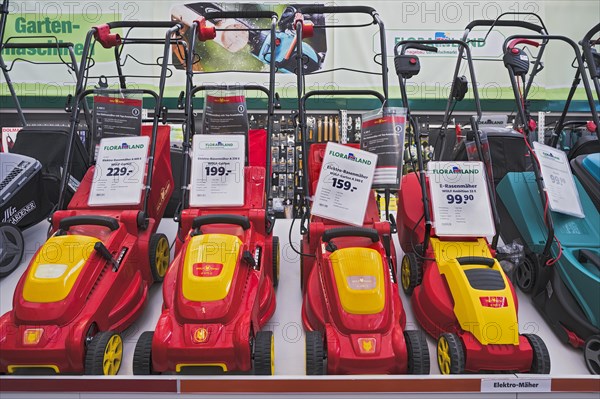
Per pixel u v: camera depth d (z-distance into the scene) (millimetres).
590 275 2277
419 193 2891
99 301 2072
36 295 1963
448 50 5602
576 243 2549
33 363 1914
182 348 1862
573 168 3027
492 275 2180
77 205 2621
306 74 5609
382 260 2215
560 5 5582
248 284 2133
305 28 3223
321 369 1959
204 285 1960
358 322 1964
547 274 2529
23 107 5484
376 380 1916
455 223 2488
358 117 5492
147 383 1921
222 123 2930
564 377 1961
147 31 5562
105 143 2707
